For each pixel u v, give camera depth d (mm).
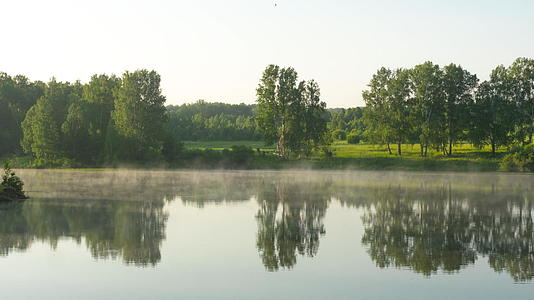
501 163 79438
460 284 17016
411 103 98438
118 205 37062
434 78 96625
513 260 20312
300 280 17422
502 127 92375
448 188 51531
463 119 94750
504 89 94188
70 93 120375
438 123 94625
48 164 90188
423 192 47344
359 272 18484
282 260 20234
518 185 55344
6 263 19531
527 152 79688
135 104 91312
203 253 21375
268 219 30672
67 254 21031
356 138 143500
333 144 137125
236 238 24688
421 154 97000
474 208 35844
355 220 30453
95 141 93875
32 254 21000
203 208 35531
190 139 177625
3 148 106938
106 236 24969
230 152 90625
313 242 23828
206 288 16484
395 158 87812
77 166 89562
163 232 26141
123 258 20453
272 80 93312
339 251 21922
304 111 93250
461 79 96938
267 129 93938
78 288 16438
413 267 19203
